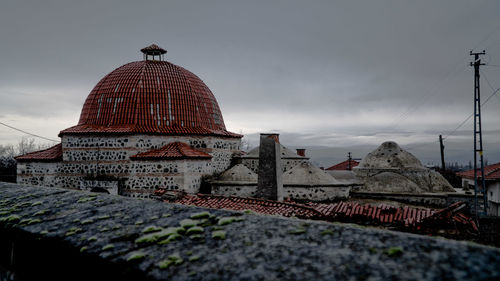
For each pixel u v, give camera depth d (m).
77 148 25.36
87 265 2.76
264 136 21.00
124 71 28.67
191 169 24.53
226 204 17.53
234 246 2.51
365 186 27.39
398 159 28.83
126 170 24.80
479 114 23.25
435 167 49.56
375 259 2.12
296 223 2.85
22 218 3.82
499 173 24.88
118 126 25.80
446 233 9.88
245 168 26.78
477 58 23.33
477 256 2.03
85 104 28.27
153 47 30.33
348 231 2.58
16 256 3.56
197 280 2.14
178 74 29.45
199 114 28.66
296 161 30.81
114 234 3.05
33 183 25.84
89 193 4.85
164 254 2.53
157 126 26.36
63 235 3.15
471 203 24.84
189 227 2.99
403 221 11.33
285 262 2.21
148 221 3.29
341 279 1.95
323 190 24.94
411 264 2.02
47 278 3.16
